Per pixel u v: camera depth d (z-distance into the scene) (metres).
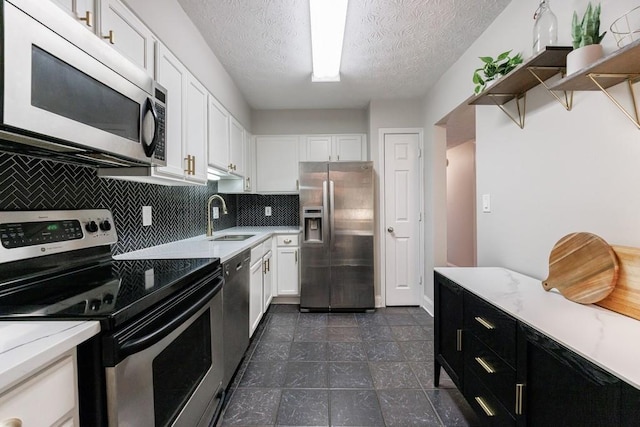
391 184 3.30
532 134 1.54
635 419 0.62
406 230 3.32
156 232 2.04
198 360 1.28
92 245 1.35
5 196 1.06
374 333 2.61
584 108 1.23
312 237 3.26
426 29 1.99
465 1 1.72
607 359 0.70
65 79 0.82
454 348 1.55
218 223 3.26
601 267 1.05
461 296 1.46
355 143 3.60
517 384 1.01
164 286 1.02
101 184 1.51
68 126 0.83
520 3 1.65
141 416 0.85
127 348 0.78
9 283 1.00
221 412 1.59
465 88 2.28
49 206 1.23
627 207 1.07
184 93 1.79
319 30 1.91
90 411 0.74
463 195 5.11
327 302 3.16
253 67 2.52
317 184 3.15
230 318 1.77
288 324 2.82
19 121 0.69
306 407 1.64
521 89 1.54
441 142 2.94
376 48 2.23
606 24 1.14
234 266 1.86
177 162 1.70
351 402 1.69
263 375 1.96
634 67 0.95
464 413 1.59
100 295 0.92
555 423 0.85
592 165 1.20
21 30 0.69
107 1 1.15
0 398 0.52
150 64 1.45
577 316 0.99
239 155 3.02
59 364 0.66
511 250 1.72
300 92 3.09
